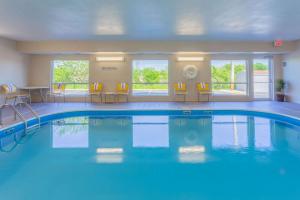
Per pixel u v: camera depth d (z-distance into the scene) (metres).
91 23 6.34
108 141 4.88
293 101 9.40
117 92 9.90
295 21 6.18
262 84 10.38
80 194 2.62
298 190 2.70
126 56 10.03
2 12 5.33
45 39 8.66
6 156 3.95
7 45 8.39
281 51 9.13
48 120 6.96
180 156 3.90
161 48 9.01
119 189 2.74
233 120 7.01
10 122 5.69
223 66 10.27
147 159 3.76
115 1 4.64
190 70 10.05
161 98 10.22
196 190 2.72
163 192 2.67
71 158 3.83
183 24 6.48
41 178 3.06
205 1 4.64
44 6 4.93
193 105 8.80
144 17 5.76
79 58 10.04
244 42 9.07
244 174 3.15
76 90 10.28
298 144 4.57
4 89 7.73
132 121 6.97
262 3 4.77
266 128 6.00
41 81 10.06
